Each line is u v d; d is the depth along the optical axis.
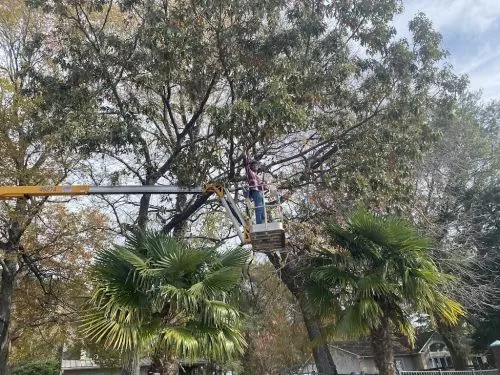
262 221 10.73
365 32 14.03
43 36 14.84
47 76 14.57
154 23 12.37
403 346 36.19
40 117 13.67
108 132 12.68
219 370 27.36
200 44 12.93
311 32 13.11
